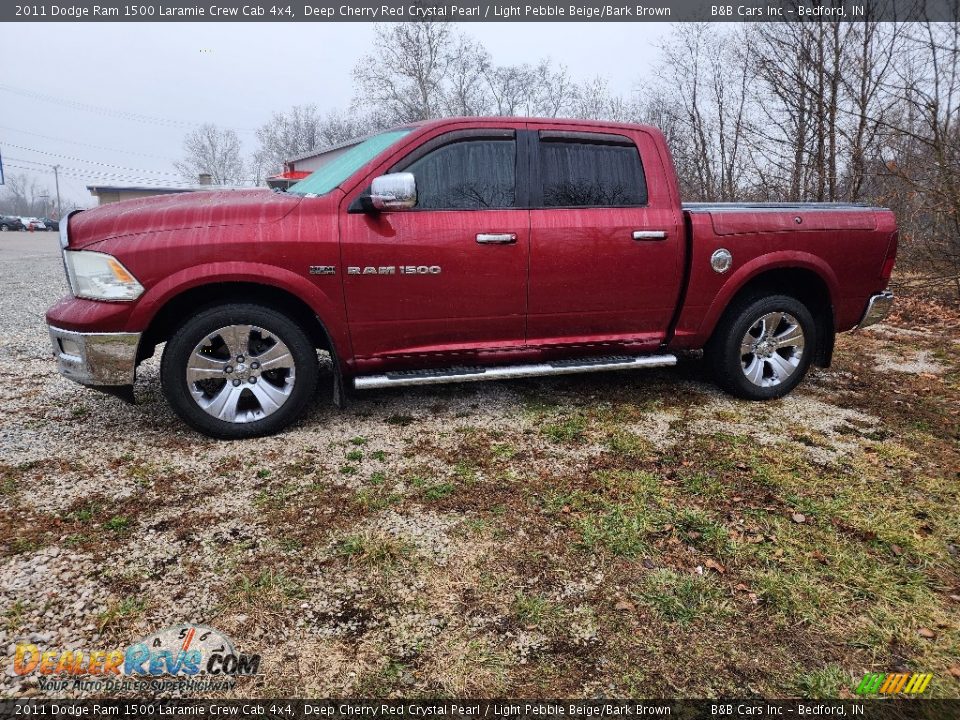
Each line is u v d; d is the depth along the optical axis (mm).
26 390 4230
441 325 3605
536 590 2225
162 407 3932
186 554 2389
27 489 2850
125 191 41844
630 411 4047
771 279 4418
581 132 3762
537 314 3752
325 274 3303
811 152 10094
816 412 4145
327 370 4859
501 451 3393
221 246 3154
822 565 2404
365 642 1962
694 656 1934
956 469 3285
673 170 3971
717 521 2707
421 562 2369
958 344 6262
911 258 8992
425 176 3475
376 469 3146
